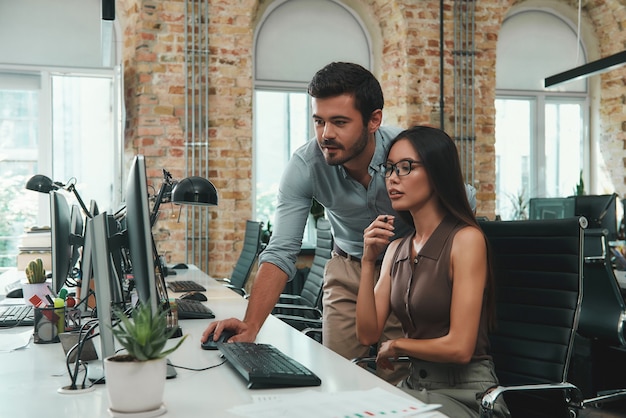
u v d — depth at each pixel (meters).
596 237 3.52
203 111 6.26
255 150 7.07
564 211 5.34
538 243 2.21
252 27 6.86
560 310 2.13
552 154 7.96
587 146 8.05
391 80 7.05
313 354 1.95
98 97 6.62
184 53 6.20
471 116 7.03
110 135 6.62
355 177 2.55
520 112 7.85
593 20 7.94
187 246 6.24
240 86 6.34
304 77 7.14
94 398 1.51
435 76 6.91
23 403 1.47
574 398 2.03
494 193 7.13
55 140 6.52
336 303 2.83
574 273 2.12
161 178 6.17
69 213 2.93
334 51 7.23
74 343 1.95
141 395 1.34
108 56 5.47
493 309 2.07
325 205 2.68
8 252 6.44
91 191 6.59
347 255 2.84
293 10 7.10
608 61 5.57
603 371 3.96
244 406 1.39
